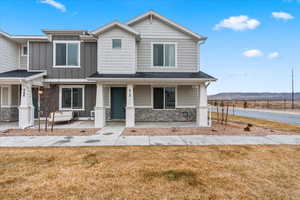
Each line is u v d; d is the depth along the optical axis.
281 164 4.99
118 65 11.65
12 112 13.08
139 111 12.98
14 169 4.57
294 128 10.84
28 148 6.36
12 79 10.28
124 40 11.64
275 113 24.62
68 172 4.40
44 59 12.86
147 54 12.75
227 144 7.03
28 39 12.79
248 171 4.54
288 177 4.23
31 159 5.26
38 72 12.47
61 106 13.34
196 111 12.57
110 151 6.05
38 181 3.95
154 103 13.09
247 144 7.04
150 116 13.02
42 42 12.91
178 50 12.90
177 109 13.14
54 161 5.12
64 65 12.90
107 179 4.06
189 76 11.23
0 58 12.37
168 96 13.16
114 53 11.62
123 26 11.39
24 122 10.40
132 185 3.81
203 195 3.46
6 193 3.48
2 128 10.26
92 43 13.05
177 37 12.90
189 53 12.96
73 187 3.72
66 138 7.90
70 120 12.87
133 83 10.82
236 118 17.12
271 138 8.05
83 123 12.12
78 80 12.85
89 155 5.64
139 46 12.71
